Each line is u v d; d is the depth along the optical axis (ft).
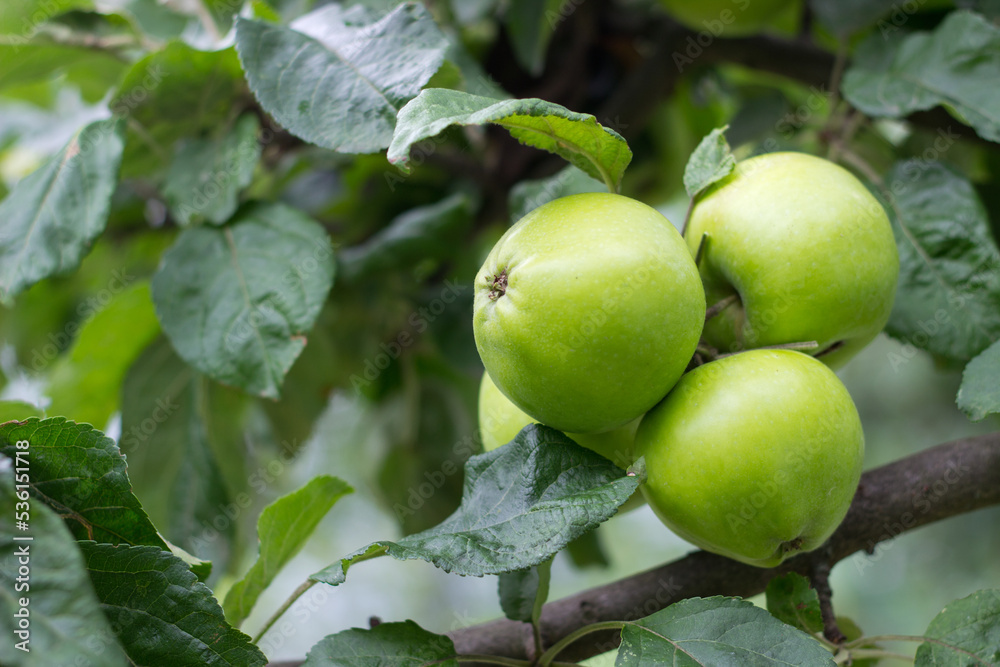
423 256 2.86
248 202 2.63
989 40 2.59
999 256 2.54
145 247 3.22
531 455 2.29
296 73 2.46
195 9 2.91
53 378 2.80
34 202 2.59
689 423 2.26
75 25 2.79
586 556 3.15
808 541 2.31
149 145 2.68
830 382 2.28
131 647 2.20
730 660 2.24
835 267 2.31
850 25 2.77
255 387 2.52
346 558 2.24
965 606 2.32
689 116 3.55
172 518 2.79
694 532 2.29
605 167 2.34
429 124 2.19
